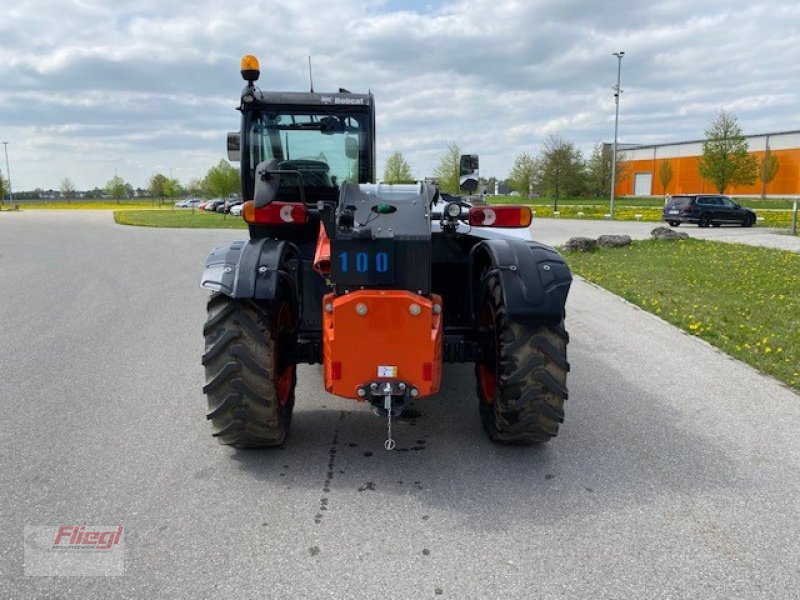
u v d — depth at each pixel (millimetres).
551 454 3881
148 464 3760
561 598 2533
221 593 2564
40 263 14781
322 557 2807
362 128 5445
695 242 17125
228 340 3516
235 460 3809
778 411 4609
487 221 3928
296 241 4789
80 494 3385
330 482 3523
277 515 3168
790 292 9312
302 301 4480
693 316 7645
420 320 3264
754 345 6332
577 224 28094
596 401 4836
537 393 3561
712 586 2609
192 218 41656
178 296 9984
